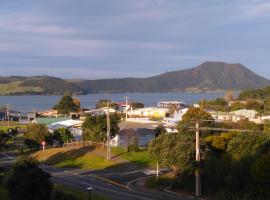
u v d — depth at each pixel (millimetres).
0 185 39469
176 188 51562
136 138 84438
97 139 80312
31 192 33688
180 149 50781
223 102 168375
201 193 48688
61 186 47219
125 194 47406
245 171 46250
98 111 143750
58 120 124750
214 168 49188
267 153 45469
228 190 46750
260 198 43312
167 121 121312
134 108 187375
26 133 88188
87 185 51656
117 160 67875
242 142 50812
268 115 115875
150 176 57750
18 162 35344
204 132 61844
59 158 71625
